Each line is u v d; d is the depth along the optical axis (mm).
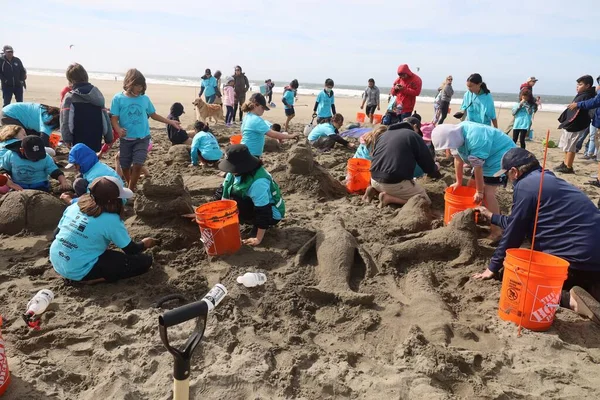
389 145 6113
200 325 1890
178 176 5023
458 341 3404
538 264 3352
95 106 6277
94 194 3926
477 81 7484
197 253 4629
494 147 5145
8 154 5840
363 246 4781
